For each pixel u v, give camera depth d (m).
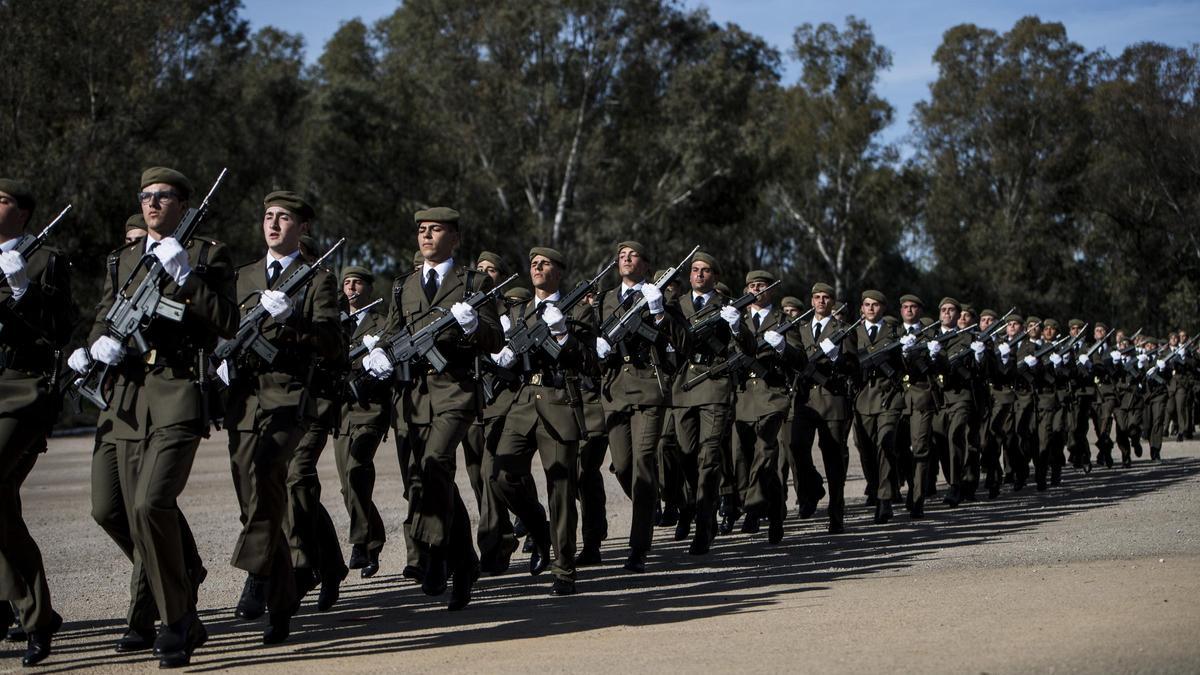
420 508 7.59
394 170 43.16
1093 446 23.06
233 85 38.94
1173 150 49.44
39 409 6.27
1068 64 57.00
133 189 35.62
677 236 44.50
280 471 6.52
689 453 10.35
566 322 8.50
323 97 42.25
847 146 49.28
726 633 6.27
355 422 9.17
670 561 9.78
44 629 6.23
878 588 7.71
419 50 43.19
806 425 11.43
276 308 6.50
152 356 6.07
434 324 7.64
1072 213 56.94
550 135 40.91
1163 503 12.45
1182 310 51.69
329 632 6.95
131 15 35.44
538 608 7.57
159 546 5.92
